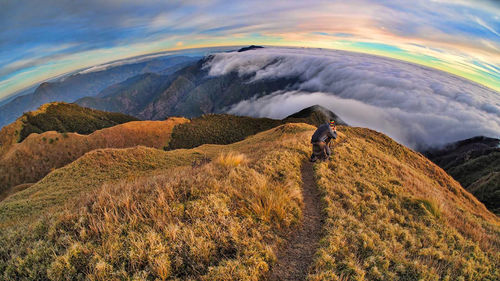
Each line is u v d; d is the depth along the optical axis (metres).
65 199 12.16
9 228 5.86
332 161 10.66
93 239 4.21
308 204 6.79
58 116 132.12
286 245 4.75
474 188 57.84
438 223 6.78
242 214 5.14
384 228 5.80
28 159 76.81
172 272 3.70
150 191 5.95
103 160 19.53
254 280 3.63
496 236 7.43
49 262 3.84
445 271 4.70
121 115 174.88
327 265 4.11
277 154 10.23
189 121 116.62
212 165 8.71
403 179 12.14
